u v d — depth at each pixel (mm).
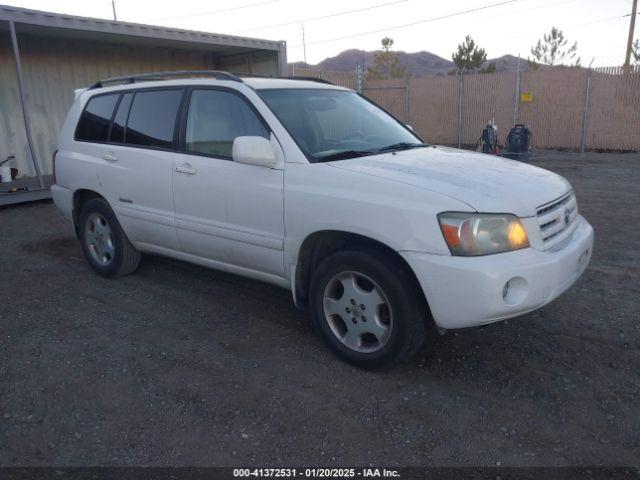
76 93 5758
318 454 2809
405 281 3299
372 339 3654
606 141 16422
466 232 3098
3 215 8773
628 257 5824
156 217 4715
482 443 2873
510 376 3514
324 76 20500
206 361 3762
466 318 3133
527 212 3250
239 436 2957
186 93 4562
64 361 3781
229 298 4898
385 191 3342
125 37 11242
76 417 3141
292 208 3730
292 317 4473
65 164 5539
